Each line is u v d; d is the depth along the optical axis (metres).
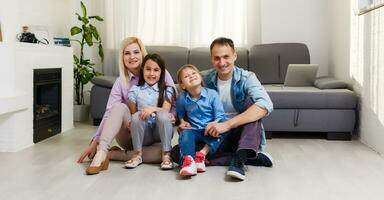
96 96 3.78
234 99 2.33
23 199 1.71
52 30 4.01
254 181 2.00
